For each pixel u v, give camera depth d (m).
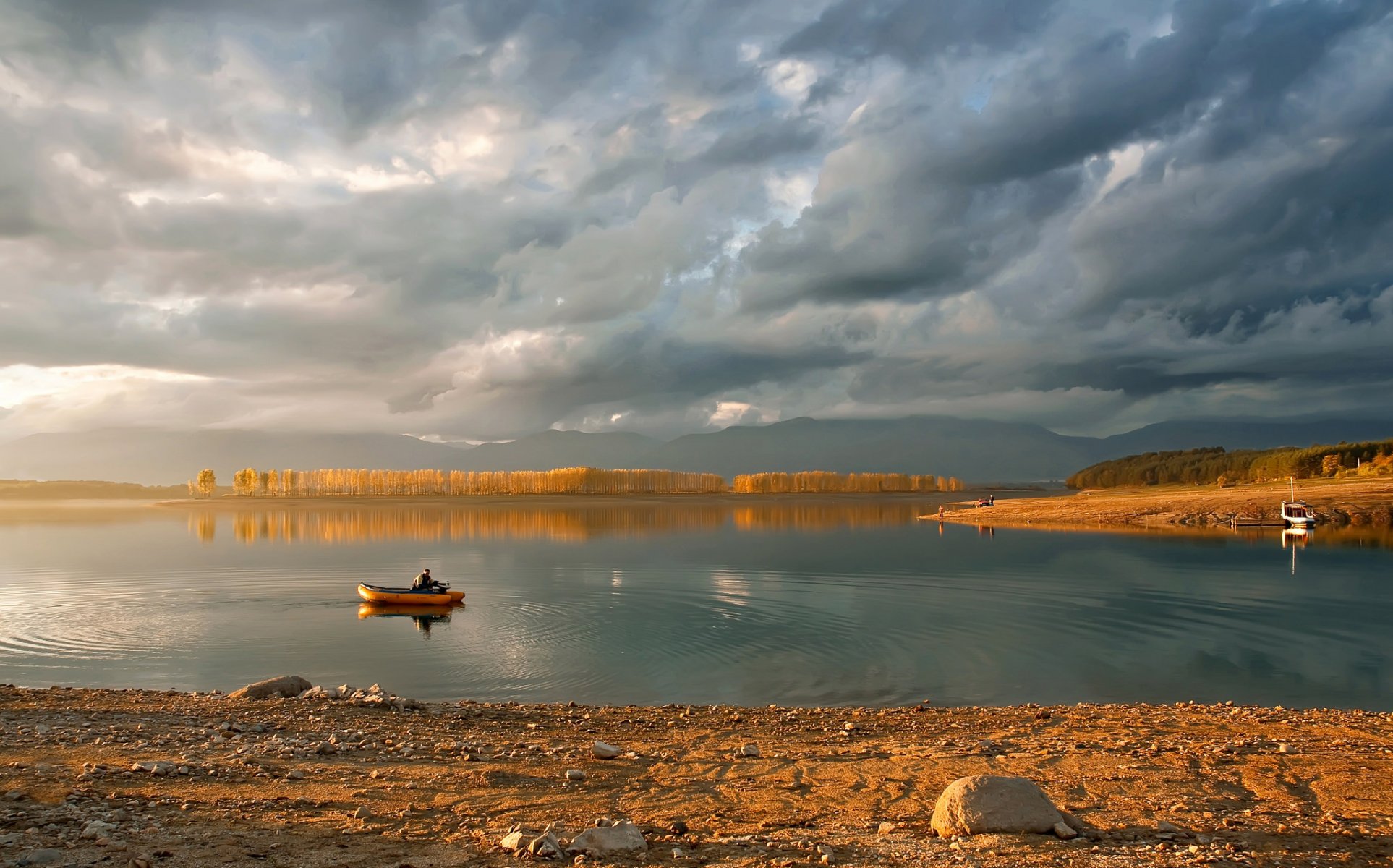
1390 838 12.84
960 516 156.75
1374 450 199.62
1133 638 41.62
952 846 12.28
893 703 29.86
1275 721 24.17
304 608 52.75
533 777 16.83
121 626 46.00
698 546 99.69
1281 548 88.38
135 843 11.38
